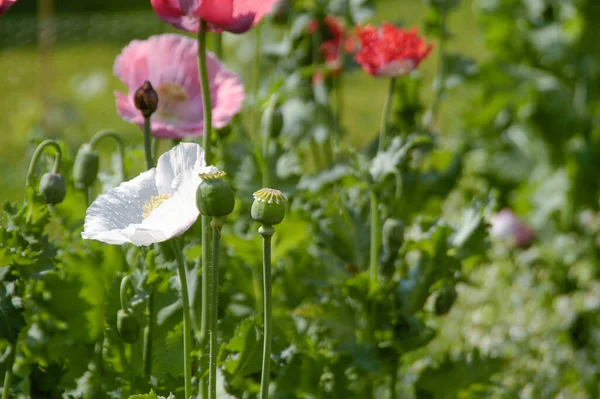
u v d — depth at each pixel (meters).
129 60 2.16
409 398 2.52
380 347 2.33
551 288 3.15
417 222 2.39
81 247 2.27
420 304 2.33
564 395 2.61
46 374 2.13
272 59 2.94
